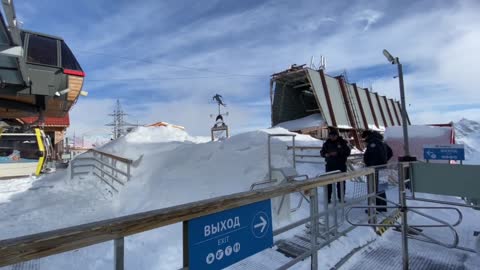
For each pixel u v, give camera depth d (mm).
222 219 1871
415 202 6051
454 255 3686
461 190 4707
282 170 4520
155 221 1460
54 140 26234
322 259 3385
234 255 1938
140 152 8141
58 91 7207
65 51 7277
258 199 2125
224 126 14859
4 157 12406
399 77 8484
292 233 4062
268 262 3316
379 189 4715
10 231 4582
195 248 1689
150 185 6039
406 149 8297
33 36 6848
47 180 10547
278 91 25031
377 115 31281
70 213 5527
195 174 5652
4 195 7801
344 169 5551
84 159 10367
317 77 23047
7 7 3486
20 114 8859
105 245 3791
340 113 24047
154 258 3340
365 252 3750
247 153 5414
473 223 4871
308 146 10938
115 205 6008
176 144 8320
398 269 3332
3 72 5809
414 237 4234
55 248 1128
